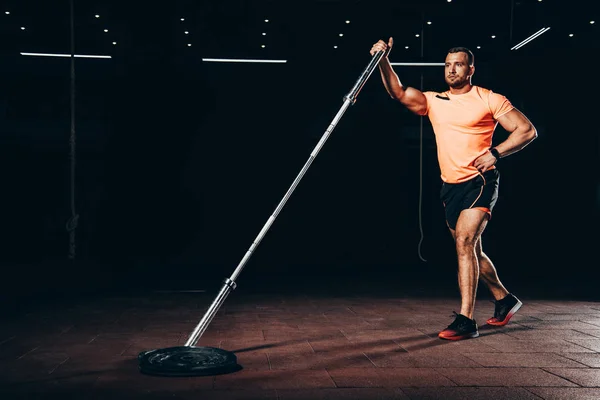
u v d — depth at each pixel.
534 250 11.78
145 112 11.65
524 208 12.01
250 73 11.52
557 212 11.80
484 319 4.23
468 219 3.70
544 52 8.91
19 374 2.60
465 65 3.78
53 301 5.18
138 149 11.88
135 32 8.14
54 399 2.21
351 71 11.36
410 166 12.47
